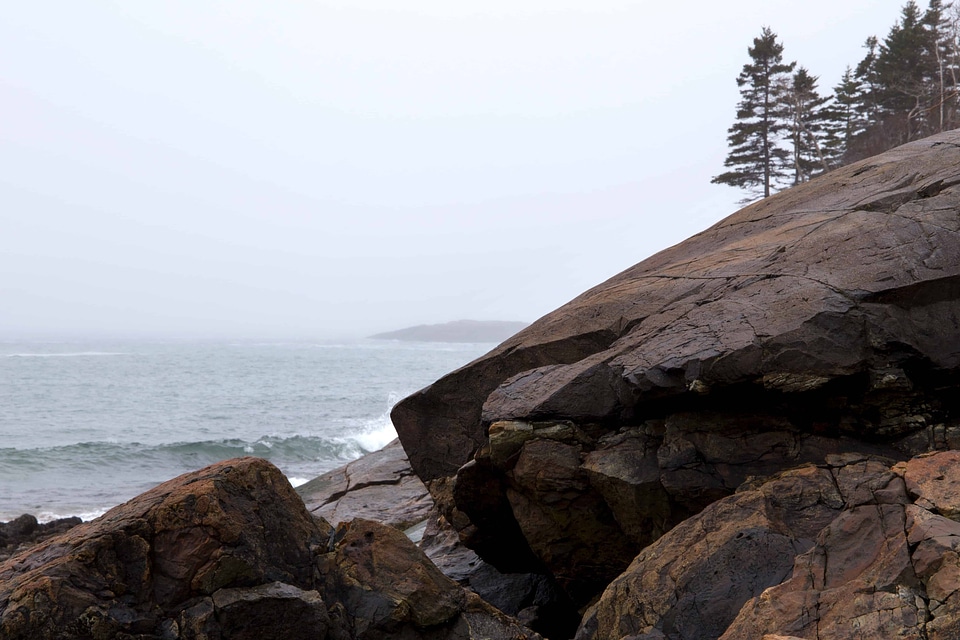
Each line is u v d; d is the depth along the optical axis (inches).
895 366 243.3
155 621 193.2
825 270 271.7
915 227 273.1
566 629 318.7
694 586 216.1
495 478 314.2
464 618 222.2
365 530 228.7
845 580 185.2
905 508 195.9
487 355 358.0
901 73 1508.4
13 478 874.1
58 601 182.7
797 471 239.6
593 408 280.5
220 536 204.8
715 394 251.0
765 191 1608.0
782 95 1576.0
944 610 162.2
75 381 2425.0
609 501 273.0
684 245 397.7
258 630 199.9
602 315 329.7
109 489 826.8
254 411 1670.8
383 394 2124.8
